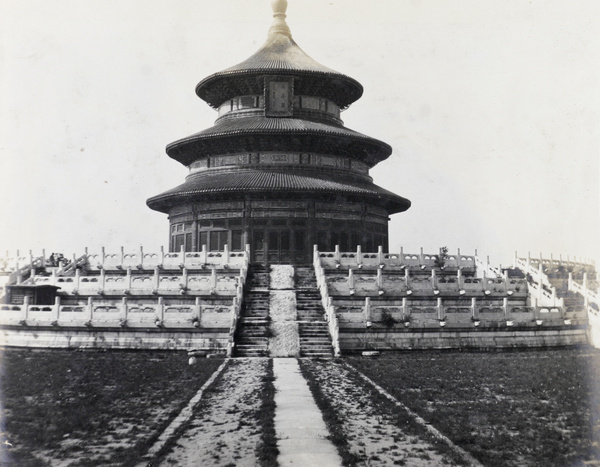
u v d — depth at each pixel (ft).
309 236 274.77
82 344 176.96
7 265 257.75
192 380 127.13
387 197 288.71
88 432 87.45
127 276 207.82
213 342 172.76
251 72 300.40
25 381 127.44
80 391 117.08
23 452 78.54
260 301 196.85
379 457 73.77
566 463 73.72
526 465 72.64
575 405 105.91
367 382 125.39
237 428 86.48
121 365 148.25
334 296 201.36
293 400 105.60
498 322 187.11
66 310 181.88
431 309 183.52
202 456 73.77
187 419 91.97
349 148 298.76
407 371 141.38
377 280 204.33
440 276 231.91
